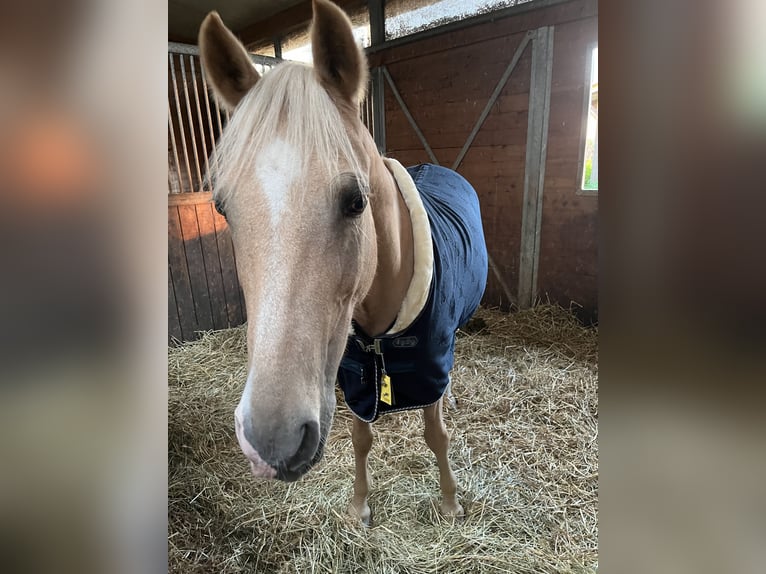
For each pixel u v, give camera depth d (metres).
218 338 2.47
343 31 0.66
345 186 0.59
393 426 1.68
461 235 1.12
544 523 1.23
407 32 3.06
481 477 1.40
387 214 0.79
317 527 1.21
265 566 1.14
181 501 1.35
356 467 1.23
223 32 0.69
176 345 2.39
